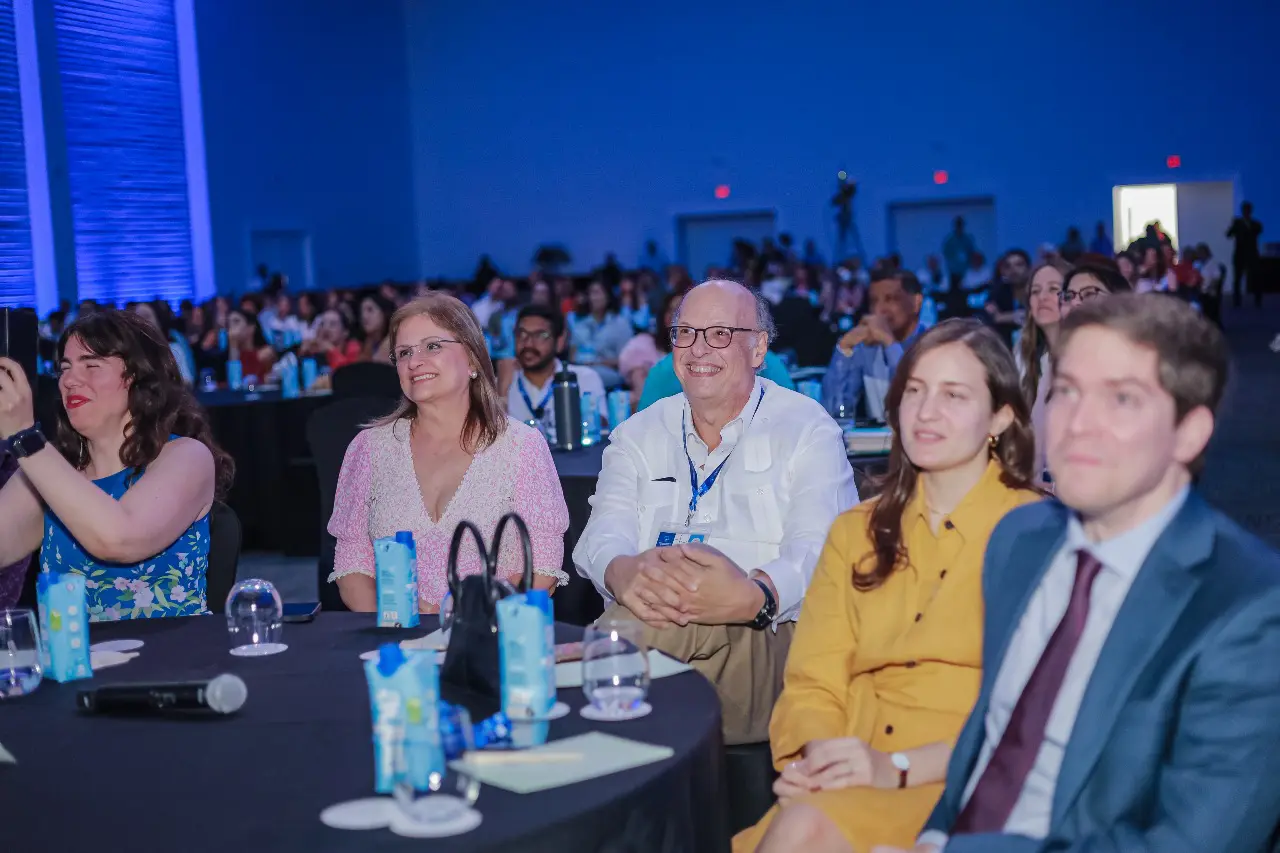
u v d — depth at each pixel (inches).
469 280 869.8
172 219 671.1
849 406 207.3
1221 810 57.4
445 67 892.0
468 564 110.2
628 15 853.2
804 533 104.7
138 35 648.4
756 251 745.6
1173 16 761.6
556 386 185.3
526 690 67.6
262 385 340.8
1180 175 769.6
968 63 796.0
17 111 574.2
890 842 71.2
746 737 101.7
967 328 81.0
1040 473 141.1
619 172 866.1
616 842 57.5
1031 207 795.4
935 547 80.6
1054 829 60.6
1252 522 240.7
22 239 577.0
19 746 68.1
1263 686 57.5
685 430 114.3
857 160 821.2
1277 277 746.2
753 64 833.5
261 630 87.3
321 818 56.4
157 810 58.1
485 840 53.3
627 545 109.2
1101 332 59.4
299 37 780.0
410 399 111.3
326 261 804.0
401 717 58.0
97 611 103.3
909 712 79.4
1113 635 60.5
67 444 105.5
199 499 104.2
